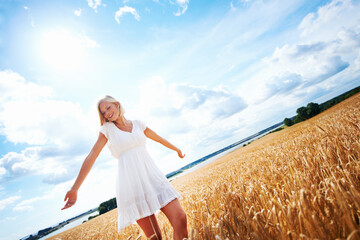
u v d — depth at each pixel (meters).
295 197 1.40
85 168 1.76
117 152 2.03
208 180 7.77
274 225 1.29
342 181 1.44
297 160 2.90
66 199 1.58
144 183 1.88
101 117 2.13
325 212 1.26
